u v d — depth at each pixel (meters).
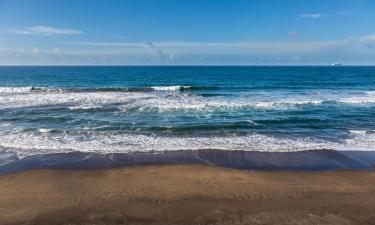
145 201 6.70
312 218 6.00
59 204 6.54
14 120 14.55
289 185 7.62
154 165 9.06
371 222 5.85
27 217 6.00
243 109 17.73
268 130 13.26
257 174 8.38
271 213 6.19
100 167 8.89
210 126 13.52
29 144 10.94
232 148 10.75
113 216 6.06
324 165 9.20
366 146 11.06
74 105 18.42
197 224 5.79
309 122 14.74
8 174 8.25
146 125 13.73
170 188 7.37
